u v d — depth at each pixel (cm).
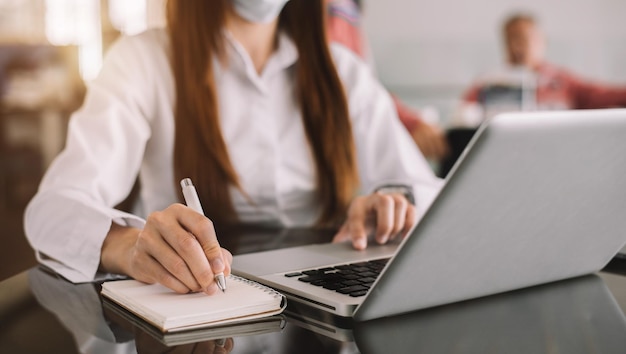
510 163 54
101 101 128
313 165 142
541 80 353
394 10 352
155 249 71
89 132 123
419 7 352
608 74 354
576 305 68
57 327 64
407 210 102
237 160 138
